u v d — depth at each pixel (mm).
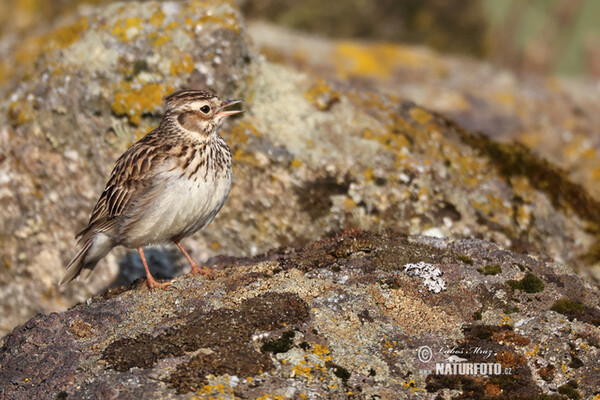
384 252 10523
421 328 9211
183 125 10438
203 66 14828
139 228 10469
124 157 10727
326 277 10055
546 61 30812
